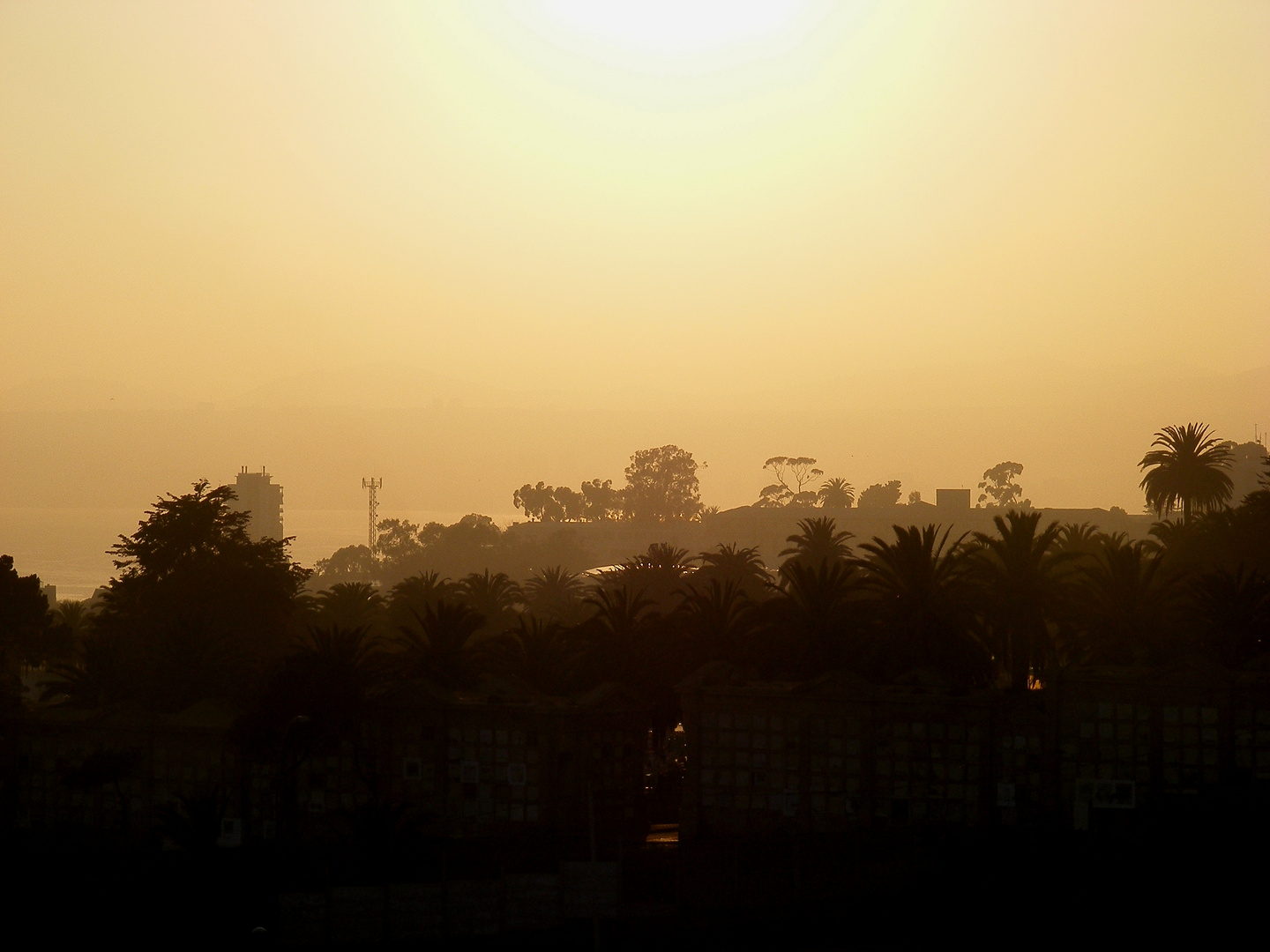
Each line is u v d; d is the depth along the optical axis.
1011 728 74.50
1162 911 59.44
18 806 91.19
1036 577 94.00
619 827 82.00
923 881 65.75
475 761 81.81
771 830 78.44
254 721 82.25
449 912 61.34
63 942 63.34
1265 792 70.06
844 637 92.19
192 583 115.19
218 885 70.50
